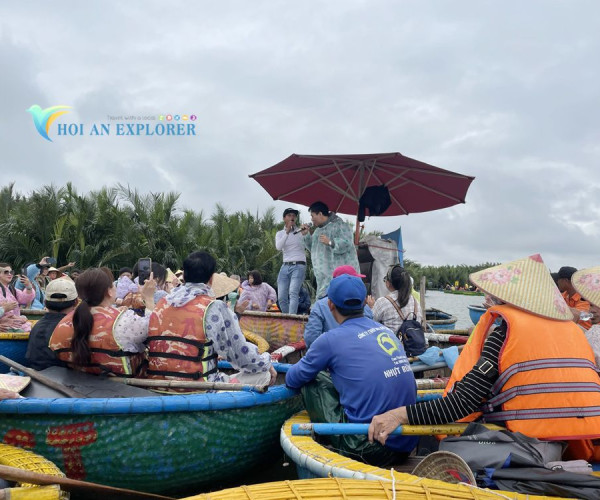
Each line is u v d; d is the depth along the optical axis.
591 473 2.37
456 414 2.73
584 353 2.74
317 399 3.23
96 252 22.95
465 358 3.01
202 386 3.33
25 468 2.42
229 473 3.33
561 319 2.79
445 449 2.53
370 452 2.96
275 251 26.03
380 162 7.38
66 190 24.47
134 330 3.51
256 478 3.77
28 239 22.28
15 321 5.76
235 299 8.55
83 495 3.01
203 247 25.17
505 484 2.21
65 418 2.95
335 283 3.34
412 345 4.91
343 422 3.09
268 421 3.39
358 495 1.82
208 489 3.36
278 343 7.88
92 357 3.44
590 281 3.46
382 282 7.50
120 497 2.65
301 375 3.24
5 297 6.90
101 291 3.56
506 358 2.71
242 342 3.58
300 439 2.77
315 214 6.84
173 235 24.50
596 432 2.54
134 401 2.92
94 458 2.97
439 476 2.33
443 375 5.36
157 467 3.03
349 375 3.08
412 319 5.12
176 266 23.81
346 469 2.26
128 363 3.49
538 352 2.67
